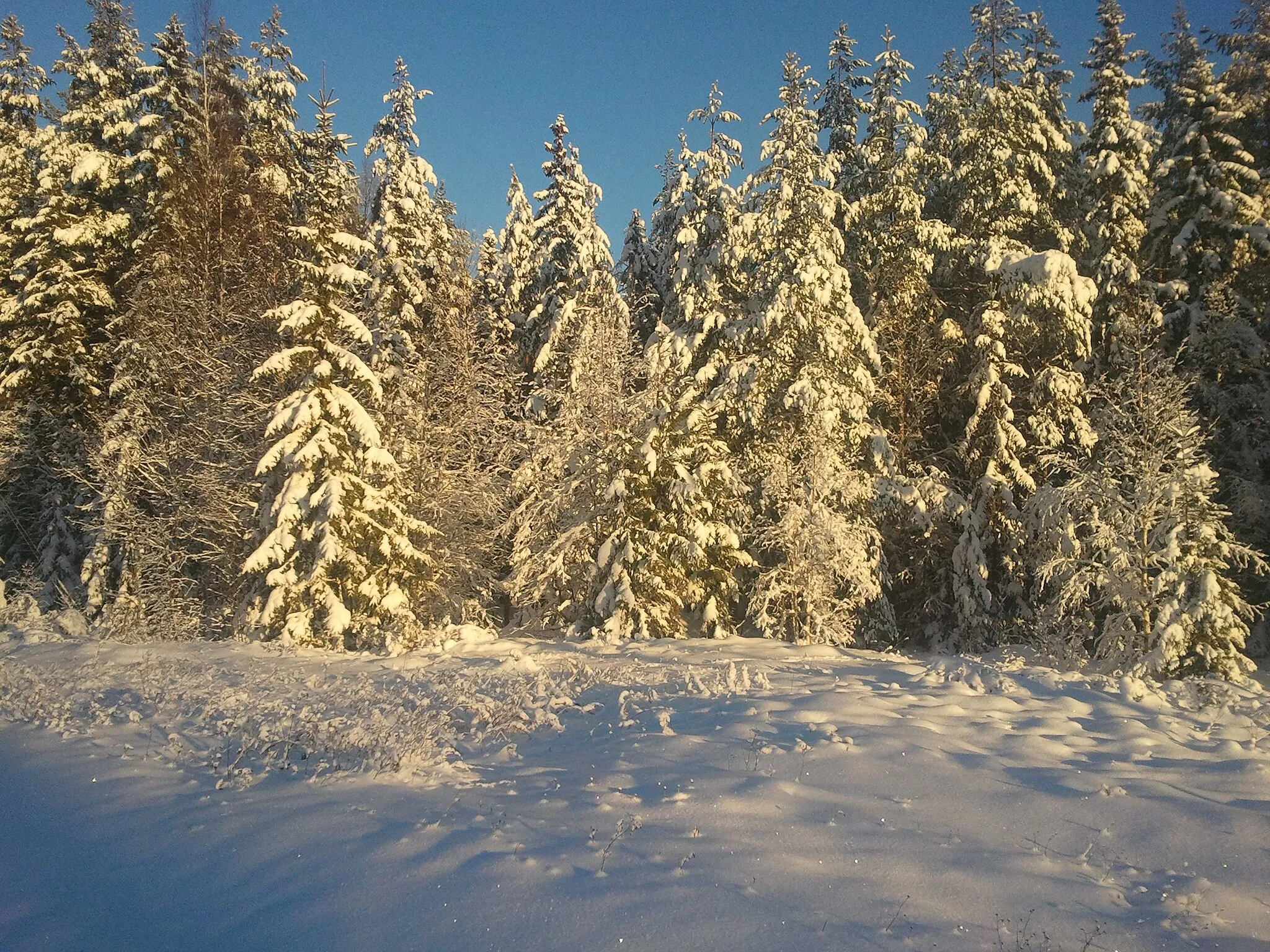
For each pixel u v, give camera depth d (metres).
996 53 25.66
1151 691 10.47
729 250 23.62
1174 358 17.59
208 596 22.39
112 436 21.25
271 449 17.03
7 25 29.75
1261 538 20.88
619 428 20.78
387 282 25.02
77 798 6.97
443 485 22.33
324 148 24.94
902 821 6.12
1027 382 22.91
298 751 8.45
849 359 21.55
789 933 4.41
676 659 15.17
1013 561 21.12
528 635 23.06
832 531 19.50
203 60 26.84
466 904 4.77
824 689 10.88
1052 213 25.08
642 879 5.02
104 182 24.23
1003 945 4.38
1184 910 4.84
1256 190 22.59
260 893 5.10
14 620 18.39
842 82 28.83
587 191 33.00
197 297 21.98
